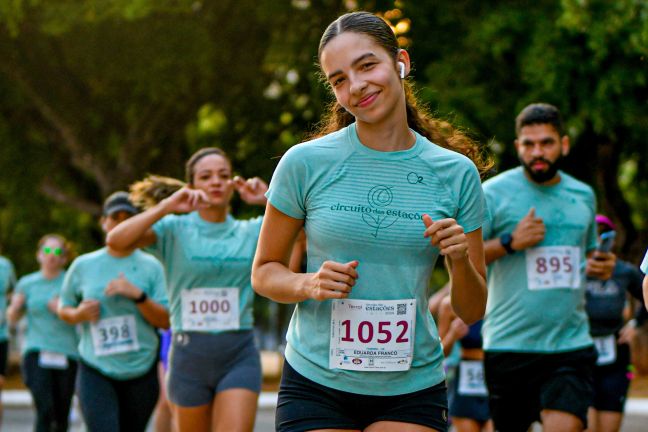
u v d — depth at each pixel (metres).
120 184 35.44
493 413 11.98
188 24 31.70
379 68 6.85
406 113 7.74
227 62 33.91
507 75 28.78
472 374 15.20
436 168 7.09
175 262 12.36
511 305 11.68
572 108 27.42
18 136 36.53
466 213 7.17
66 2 29.78
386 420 7.02
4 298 22.19
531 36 27.75
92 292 14.54
